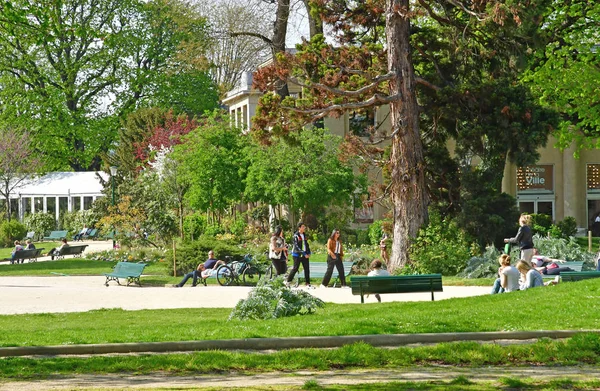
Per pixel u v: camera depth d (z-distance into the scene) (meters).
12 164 72.62
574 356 14.46
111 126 87.31
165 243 46.56
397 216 35.81
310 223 52.22
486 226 36.69
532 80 44.41
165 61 88.50
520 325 17.28
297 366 14.08
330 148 50.28
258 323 18.88
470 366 14.06
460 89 37.12
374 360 14.42
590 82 44.75
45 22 28.86
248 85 67.25
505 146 37.03
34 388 12.15
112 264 41.31
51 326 20.30
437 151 38.78
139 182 51.62
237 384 12.30
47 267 40.53
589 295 20.56
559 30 44.97
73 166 93.62
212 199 52.94
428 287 23.38
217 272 33.16
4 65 84.31
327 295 27.39
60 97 86.12
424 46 38.97
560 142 47.50
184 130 70.25
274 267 30.94
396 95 35.72
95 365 14.19
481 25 35.88
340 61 36.94
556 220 59.97
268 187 49.81
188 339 16.50
